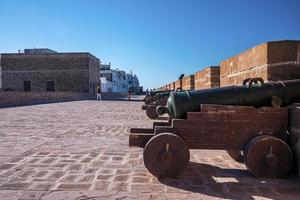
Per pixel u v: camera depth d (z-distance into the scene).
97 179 4.63
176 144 4.65
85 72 48.72
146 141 4.96
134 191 4.16
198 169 5.23
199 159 5.92
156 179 4.65
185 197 3.97
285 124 4.88
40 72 48.84
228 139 4.85
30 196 3.97
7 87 48.78
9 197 3.93
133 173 4.94
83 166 5.32
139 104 26.73
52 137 8.21
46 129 9.75
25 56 48.75
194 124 4.83
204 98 5.06
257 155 4.66
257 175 4.69
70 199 3.88
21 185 4.36
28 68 48.88
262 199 3.94
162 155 4.63
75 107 21.31
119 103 28.52
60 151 6.46
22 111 17.00
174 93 5.19
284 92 5.11
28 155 6.09
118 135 8.62
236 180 4.65
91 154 6.20
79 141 7.64
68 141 7.63
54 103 26.89
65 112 16.56
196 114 4.83
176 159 4.66
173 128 4.84
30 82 48.91
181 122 4.84
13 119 12.66
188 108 5.00
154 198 3.93
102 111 17.56
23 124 11.02
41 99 30.36
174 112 5.06
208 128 4.83
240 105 5.07
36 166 5.30
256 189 4.27
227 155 6.25
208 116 4.83
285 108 4.87
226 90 5.14
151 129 5.58
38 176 4.76
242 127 4.84
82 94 43.88
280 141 4.65
